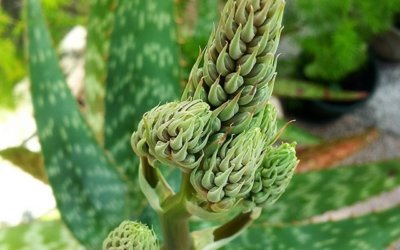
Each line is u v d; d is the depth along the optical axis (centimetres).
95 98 43
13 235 45
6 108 69
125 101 41
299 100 90
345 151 51
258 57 21
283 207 45
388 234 43
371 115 96
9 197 74
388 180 46
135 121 41
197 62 22
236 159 22
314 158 51
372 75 91
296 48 87
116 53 41
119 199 41
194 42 51
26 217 73
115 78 41
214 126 22
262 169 24
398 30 91
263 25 20
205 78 22
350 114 95
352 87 90
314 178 46
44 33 38
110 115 42
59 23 69
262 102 22
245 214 29
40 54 39
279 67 84
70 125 40
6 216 73
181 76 41
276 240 43
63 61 74
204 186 23
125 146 41
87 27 42
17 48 71
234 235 29
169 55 41
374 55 95
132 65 41
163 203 28
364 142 53
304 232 43
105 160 41
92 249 40
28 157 51
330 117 92
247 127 22
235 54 21
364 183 46
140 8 40
